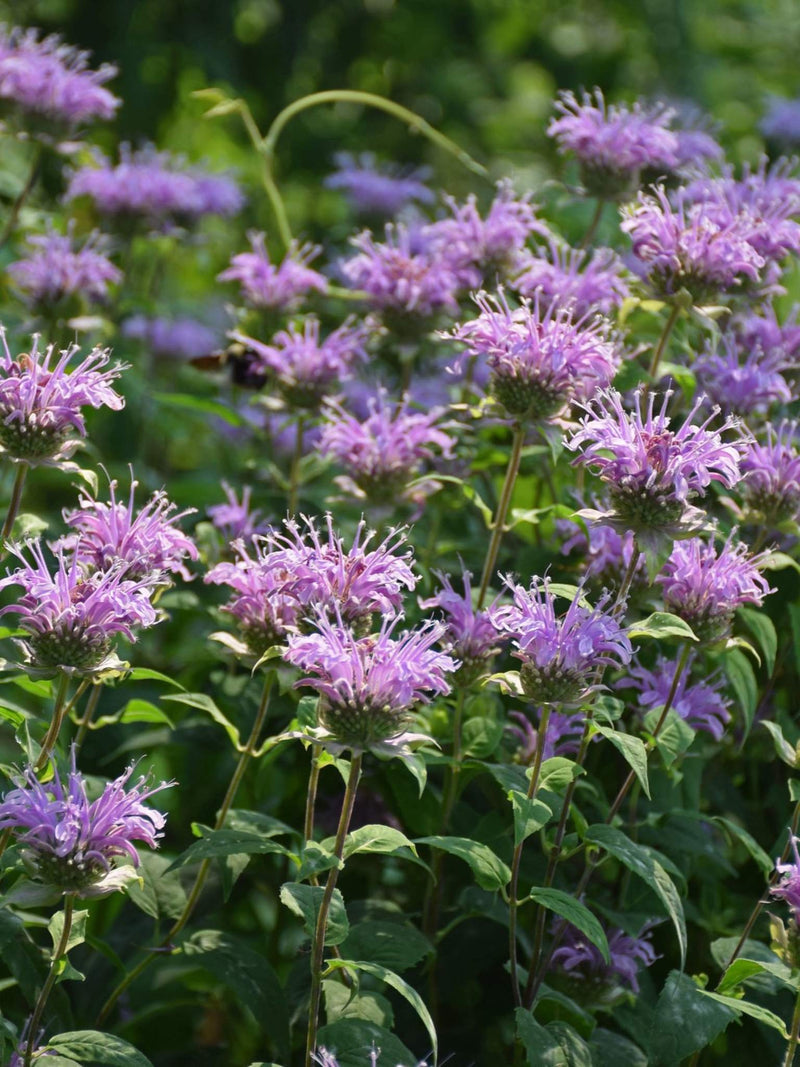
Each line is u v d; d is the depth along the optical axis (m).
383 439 6.88
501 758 6.55
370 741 4.92
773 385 7.00
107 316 9.97
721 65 16.62
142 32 13.79
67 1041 5.02
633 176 7.80
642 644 6.85
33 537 5.78
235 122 15.33
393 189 11.01
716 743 7.46
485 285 7.84
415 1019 6.57
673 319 6.72
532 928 6.70
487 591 6.65
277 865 7.48
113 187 10.00
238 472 9.55
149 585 5.57
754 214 7.18
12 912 5.29
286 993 6.30
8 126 8.90
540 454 7.65
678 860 6.71
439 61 17.03
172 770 8.02
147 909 6.17
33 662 5.33
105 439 9.62
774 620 7.35
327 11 15.52
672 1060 5.13
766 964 5.29
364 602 5.30
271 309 8.50
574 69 16.47
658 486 5.37
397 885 7.69
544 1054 5.24
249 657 5.90
